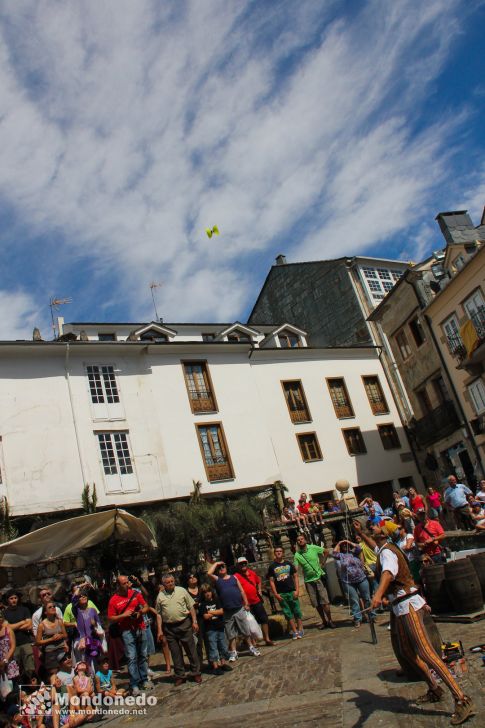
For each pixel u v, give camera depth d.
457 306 22.69
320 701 6.27
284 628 11.09
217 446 24.22
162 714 7.31
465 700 4.76
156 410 23.33
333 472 26.89
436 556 10.39
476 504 15.25
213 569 9.70
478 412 22.66
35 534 11.98
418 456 28.53
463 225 24.64
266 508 19.19
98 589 14.54
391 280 33.56
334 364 29.47
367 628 9.72
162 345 24.22
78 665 8.17
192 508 16.95
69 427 21.14
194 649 8.80
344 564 10.47
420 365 26.73
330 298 33.69
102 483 20.91
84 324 26.12
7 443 19.84
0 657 7.68
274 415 26.77
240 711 6.64
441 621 8.73
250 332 29.03
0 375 20.69
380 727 5.05
